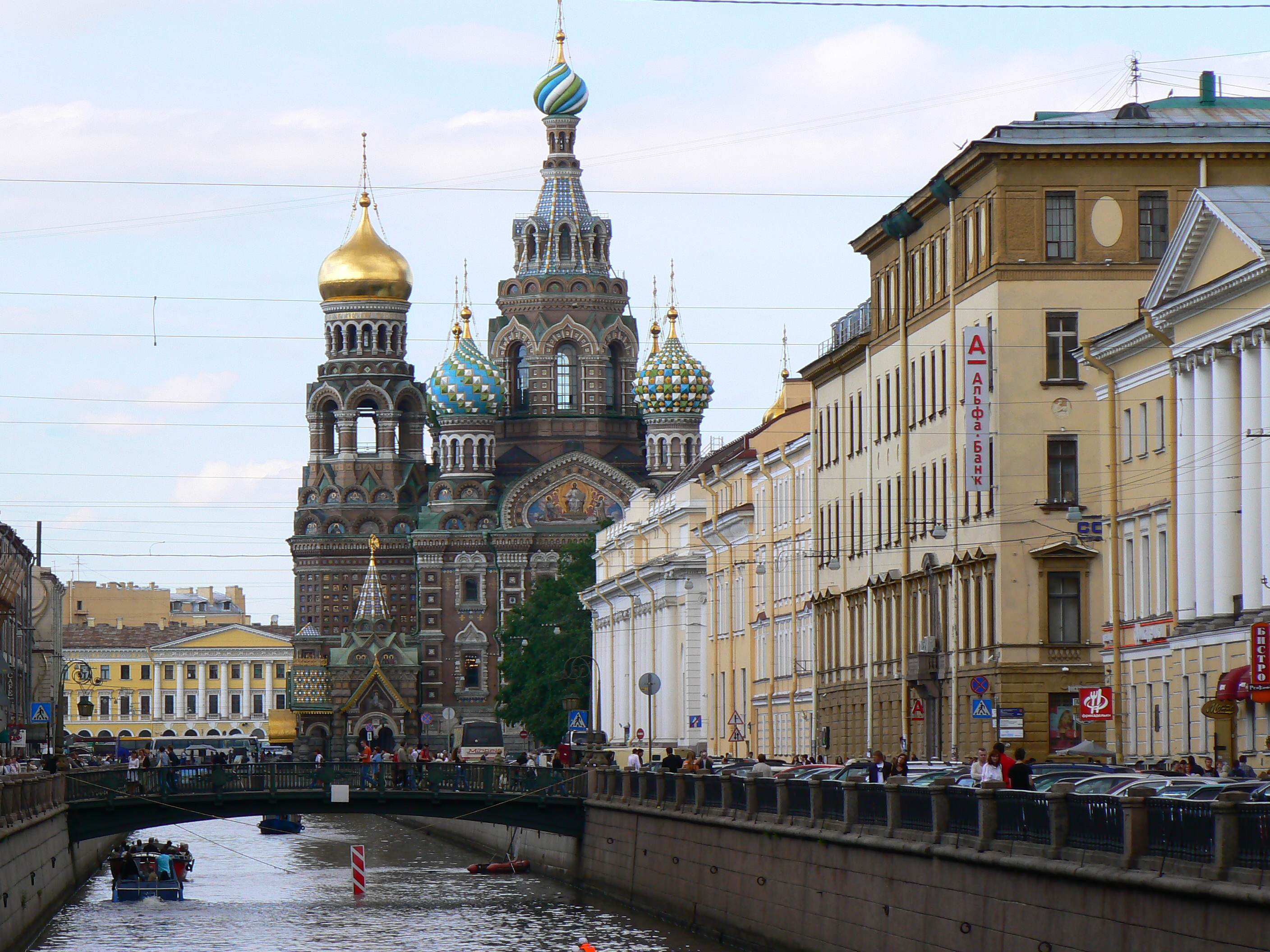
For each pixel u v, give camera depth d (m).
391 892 93.94
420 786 95.31
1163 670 79.31
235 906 87.94
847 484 113.31
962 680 91.81
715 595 149.00
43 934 76.94
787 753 126.50
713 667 149.62
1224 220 71.25
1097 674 86.25
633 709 172.75
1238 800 36.91
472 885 97.69
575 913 82.19
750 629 137.50
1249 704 71.12
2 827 66.00
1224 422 73.38
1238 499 73.25
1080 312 87.06
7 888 67.12
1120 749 83.62
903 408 101.50
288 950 71.88
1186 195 87.12
